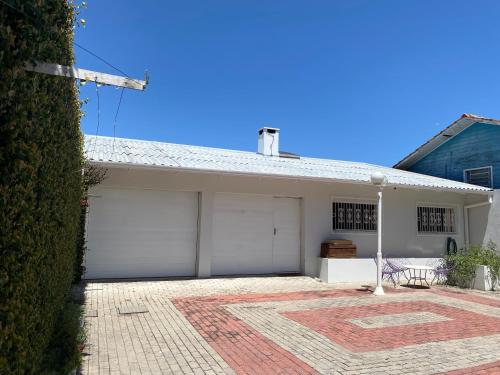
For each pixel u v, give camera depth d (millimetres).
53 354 3969
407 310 8148
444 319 7434
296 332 6266
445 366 4926
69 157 4266
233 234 11781
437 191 13930
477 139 16359
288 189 12273
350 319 7215
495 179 15516
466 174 16719
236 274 11734
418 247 13844
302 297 9219
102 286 9516
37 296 2943
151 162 9797
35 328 2980
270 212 12289
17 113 2342
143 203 10836
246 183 11766
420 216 14188
